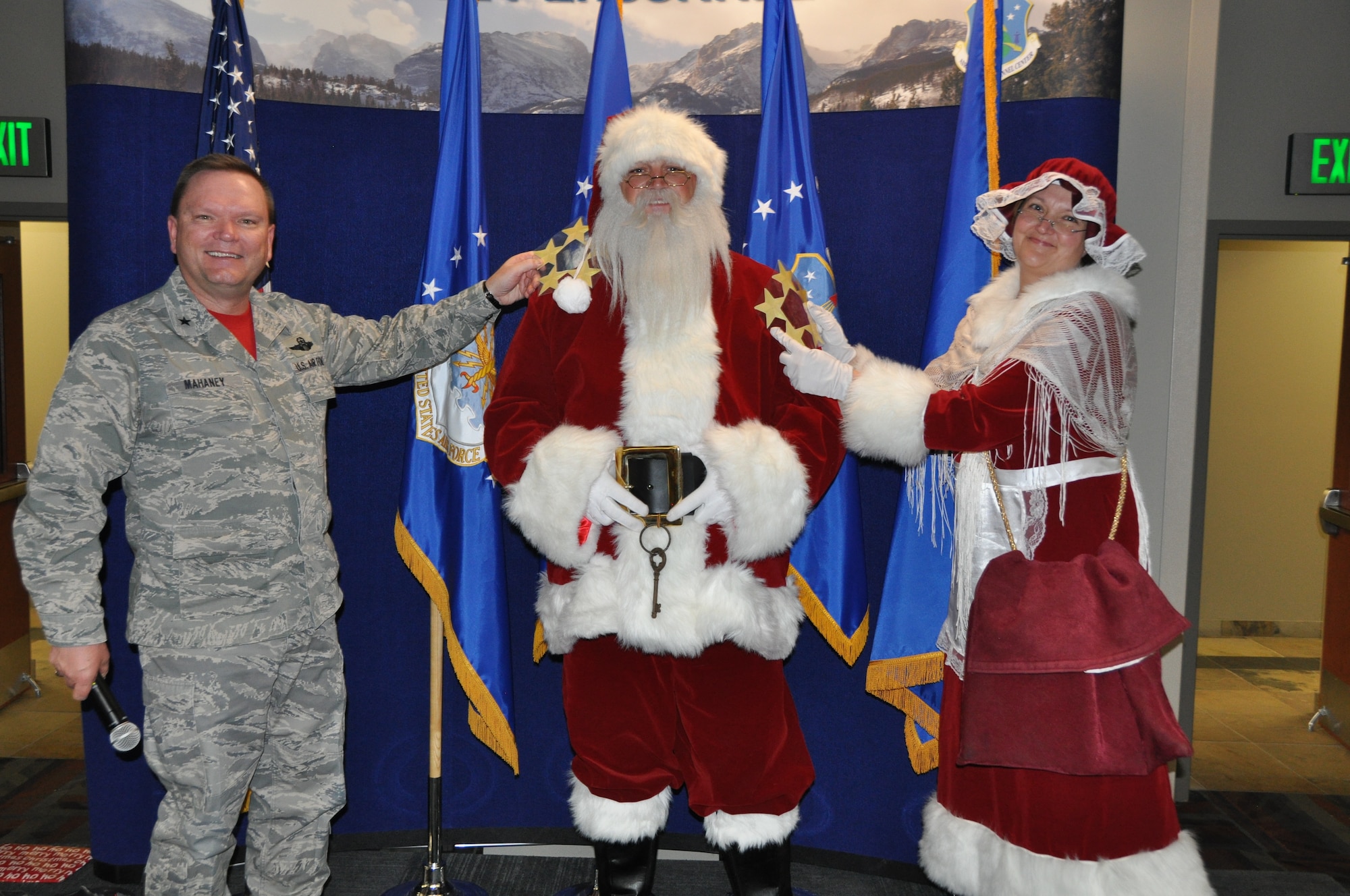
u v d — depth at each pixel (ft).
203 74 8.09
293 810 6.96
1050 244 6.40
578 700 6.97
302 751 6.97
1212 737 13.51
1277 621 18.97
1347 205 10.48
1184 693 11.07
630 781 6.84
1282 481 18.74
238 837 8.68
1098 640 5.71
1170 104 8.77
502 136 8.65
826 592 7.75
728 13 8.41
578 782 7.04
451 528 7.82
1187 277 9.43
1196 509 10.76
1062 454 6.14
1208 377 10.69
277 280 8.48
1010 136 7.82
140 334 6.22
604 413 6.51
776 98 7.64
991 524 6.45
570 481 6.19
